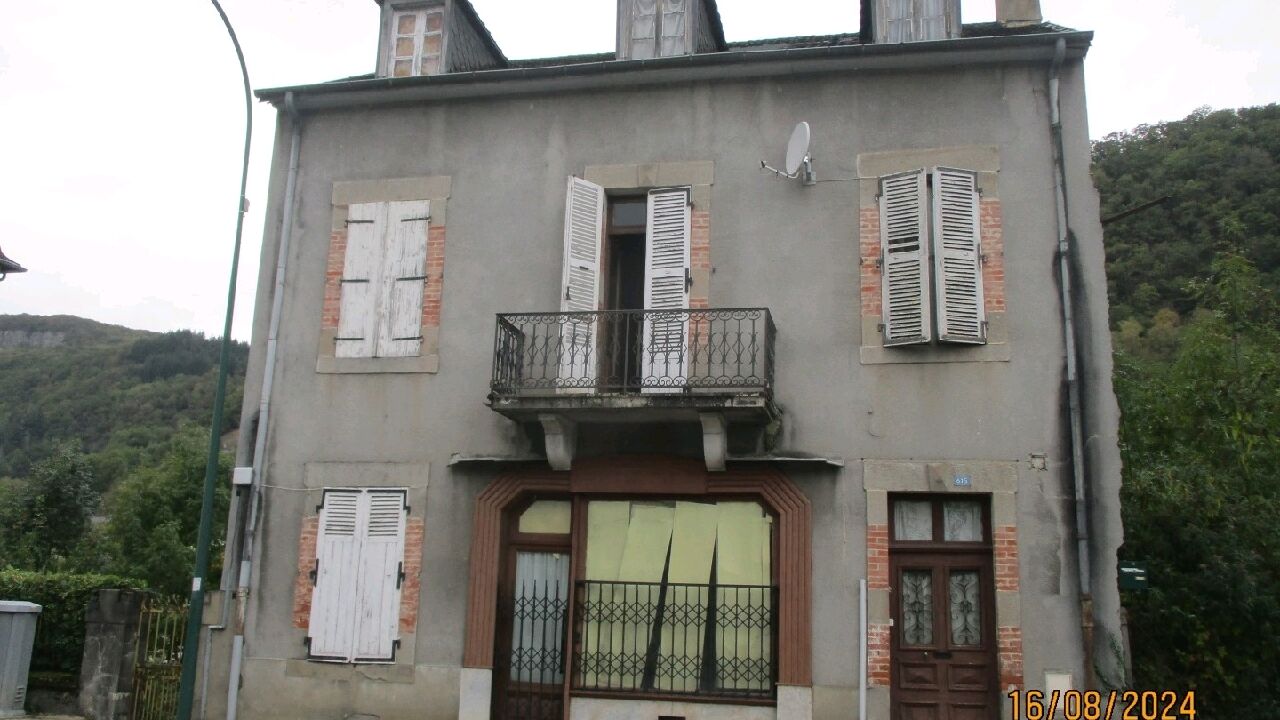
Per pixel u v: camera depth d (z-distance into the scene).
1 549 19.16
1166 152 31.05
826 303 9.35
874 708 8.40
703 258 9.68
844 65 9.77
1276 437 11.36
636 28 10.82
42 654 11.61
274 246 10.67
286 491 9.97
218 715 9.54
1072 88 9.42
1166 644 9.87
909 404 8.99
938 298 8.95
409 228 10.43
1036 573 8.44
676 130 10.11
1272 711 9.27
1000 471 8.68
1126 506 10.45
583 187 9.84
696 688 8.96
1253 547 10.30
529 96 10.53
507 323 9.29
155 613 10.97
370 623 9.50
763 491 9.05
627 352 9.10
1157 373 13.12
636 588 9.26
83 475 20.34
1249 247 22.50
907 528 8.96
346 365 10.16
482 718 9.03
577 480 9.38
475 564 9.38
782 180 9.74
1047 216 9.15
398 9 11.43
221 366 9.58
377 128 10.80
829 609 8.69
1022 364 8.88
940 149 9.48
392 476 9.80
